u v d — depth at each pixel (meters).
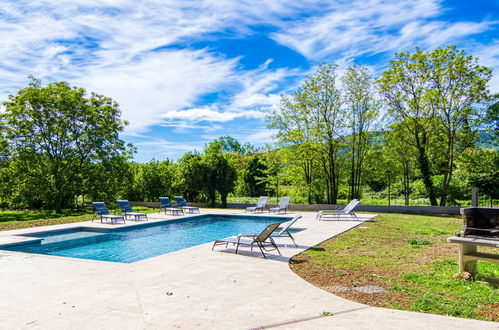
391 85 22.19
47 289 5.14
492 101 20.16
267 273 6.07
